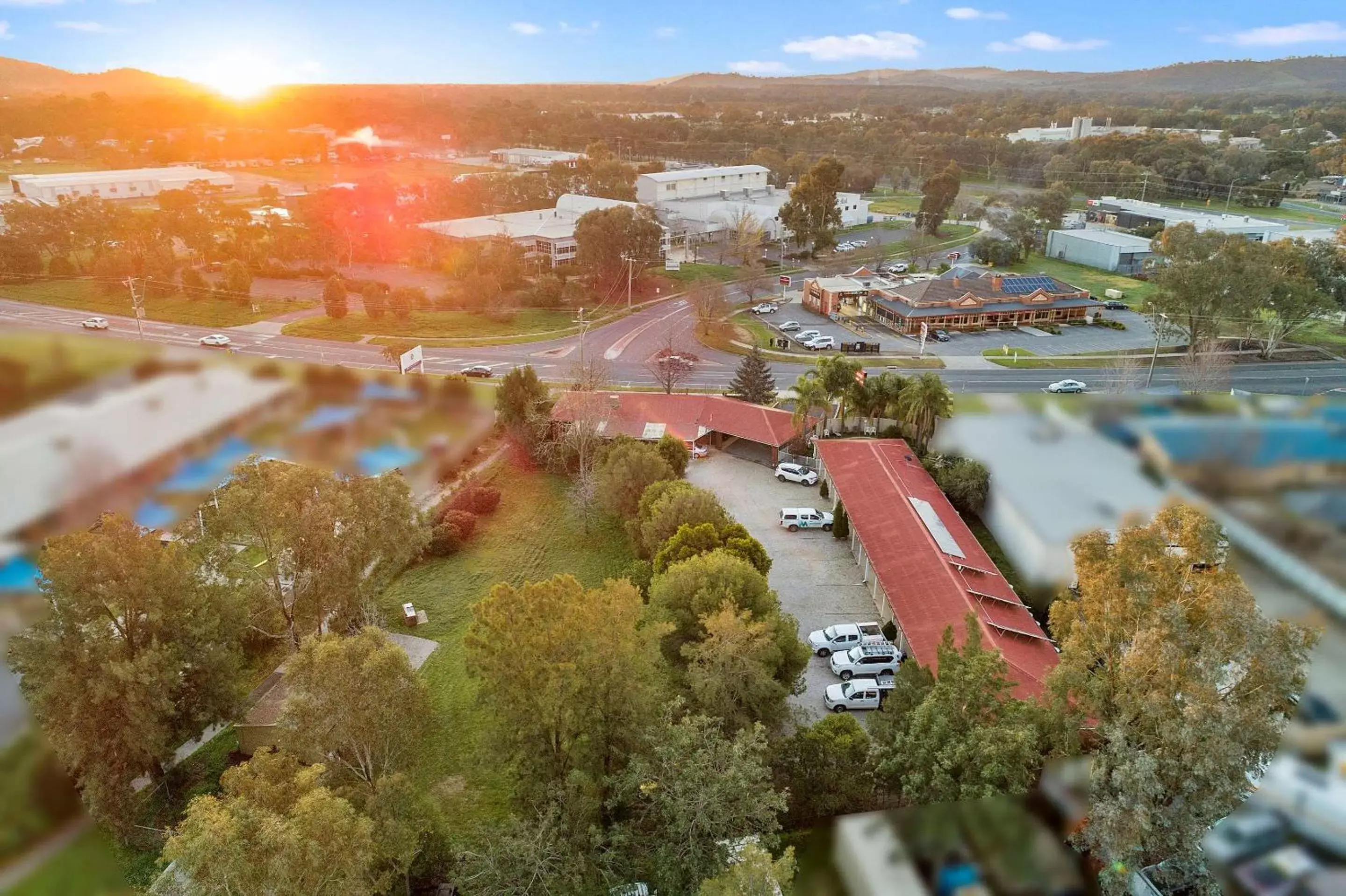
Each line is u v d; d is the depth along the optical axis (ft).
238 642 91.61
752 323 267.80
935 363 223.30
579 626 69.26
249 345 214.28
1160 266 259.80
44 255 255.70
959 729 61.93
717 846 60.49
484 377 207.00
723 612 80.23
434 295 275.59
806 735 73.92
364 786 65.82
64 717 67.62
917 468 139.13
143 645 77.30
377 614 103.65
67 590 68.28
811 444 160.04
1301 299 204.13
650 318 270.05
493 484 152.87
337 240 311.47
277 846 47.57
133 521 74.18
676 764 64.13
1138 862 36.99
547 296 273.13
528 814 70.44
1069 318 262.47
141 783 84.48
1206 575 46.34
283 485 85.92
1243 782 37.27
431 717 75.51
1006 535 107.24
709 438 171.53
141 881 70.38
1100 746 51.78
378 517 96.43
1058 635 61.52
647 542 115.96
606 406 161.99
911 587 105.70
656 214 355.56
